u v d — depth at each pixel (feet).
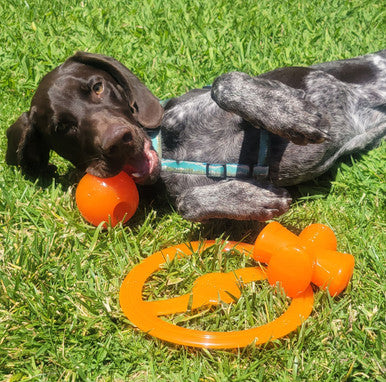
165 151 2.22
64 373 1.69
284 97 1.91
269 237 1.80
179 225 2.19
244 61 3.13
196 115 2.17
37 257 2.04
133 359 1.71
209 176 2.15
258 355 1.66
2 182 2.44
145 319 1.69
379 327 1.70
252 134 2.12
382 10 3.66
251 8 3.66
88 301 1.87
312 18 3.52
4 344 1.79
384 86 2.39
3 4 3.87
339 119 2.22
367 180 2.27
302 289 1.73
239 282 1.81
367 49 3.19
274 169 2.15
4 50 3.40
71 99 2.11
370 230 2.08
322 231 1.84
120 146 1.96
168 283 1.91
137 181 2.17
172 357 1.70
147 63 3.15
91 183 2.07
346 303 1.77
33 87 3.05
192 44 3.28
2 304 1.91
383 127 2.39
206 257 2.00
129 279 1.85
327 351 1.68
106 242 2.11
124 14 3.68
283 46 3.26
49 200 2.33
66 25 3.61
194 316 1.77
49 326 1.81
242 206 1.97
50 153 2.64
